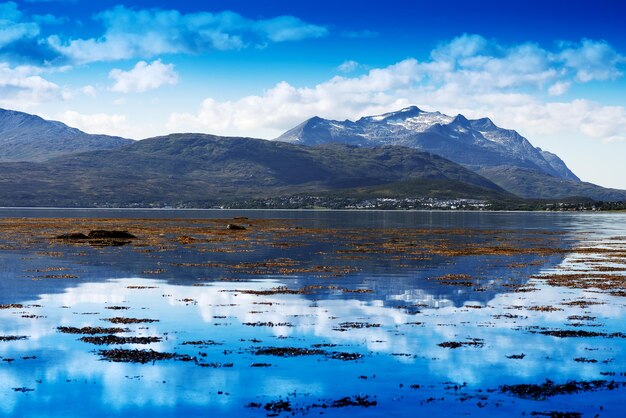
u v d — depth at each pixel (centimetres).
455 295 4603
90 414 2177
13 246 8775
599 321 3675
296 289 4859
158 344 3067
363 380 2542
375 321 3634
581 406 2272
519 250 8875
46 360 2780
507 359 2847
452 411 2217
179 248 8712
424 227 17138
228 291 4756
